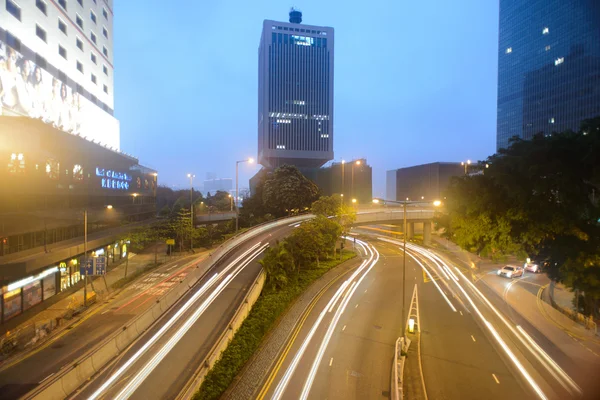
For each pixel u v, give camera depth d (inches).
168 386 749.3
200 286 1417.3
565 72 4229.8
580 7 4035.4
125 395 716.7
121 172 2290.8
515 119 4992.6
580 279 943.7
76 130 2032.5
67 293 1469.0
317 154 6250.0
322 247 1923.0
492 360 991.0
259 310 1185.4
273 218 3097.9
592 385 840.3
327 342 1087.6
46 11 1744.6
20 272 1153.4
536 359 994.7
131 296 1429.6
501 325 1242.6
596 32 3858.3
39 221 1357.0
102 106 2439.7
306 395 806.5
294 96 6200.8
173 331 1012.5
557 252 963.3
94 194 1891.0
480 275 2009.1
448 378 895.1
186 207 2842.0
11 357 916.0
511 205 932.6
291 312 1286.9
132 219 2476.6
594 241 887.7
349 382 868.0
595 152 780.6
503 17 5201.8
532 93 4694.9
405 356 995.3
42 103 1684.3
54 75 1815.9
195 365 832.3
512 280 1904.5
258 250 1969.7
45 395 669.9
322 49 6284.5
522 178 894.4
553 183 827.4
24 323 1170.6
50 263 1317.7
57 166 1519.4
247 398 765.9
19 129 1259.8
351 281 1786.4
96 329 1098.1
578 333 1165.1
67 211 1566.2
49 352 947.3
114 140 2615.7
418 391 832.9
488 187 972.6
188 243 2480.3
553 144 866.1
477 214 1000.9
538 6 4584.2
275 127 6151.6
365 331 1180.5
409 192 4692.4
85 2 2178.9
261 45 6540.4
